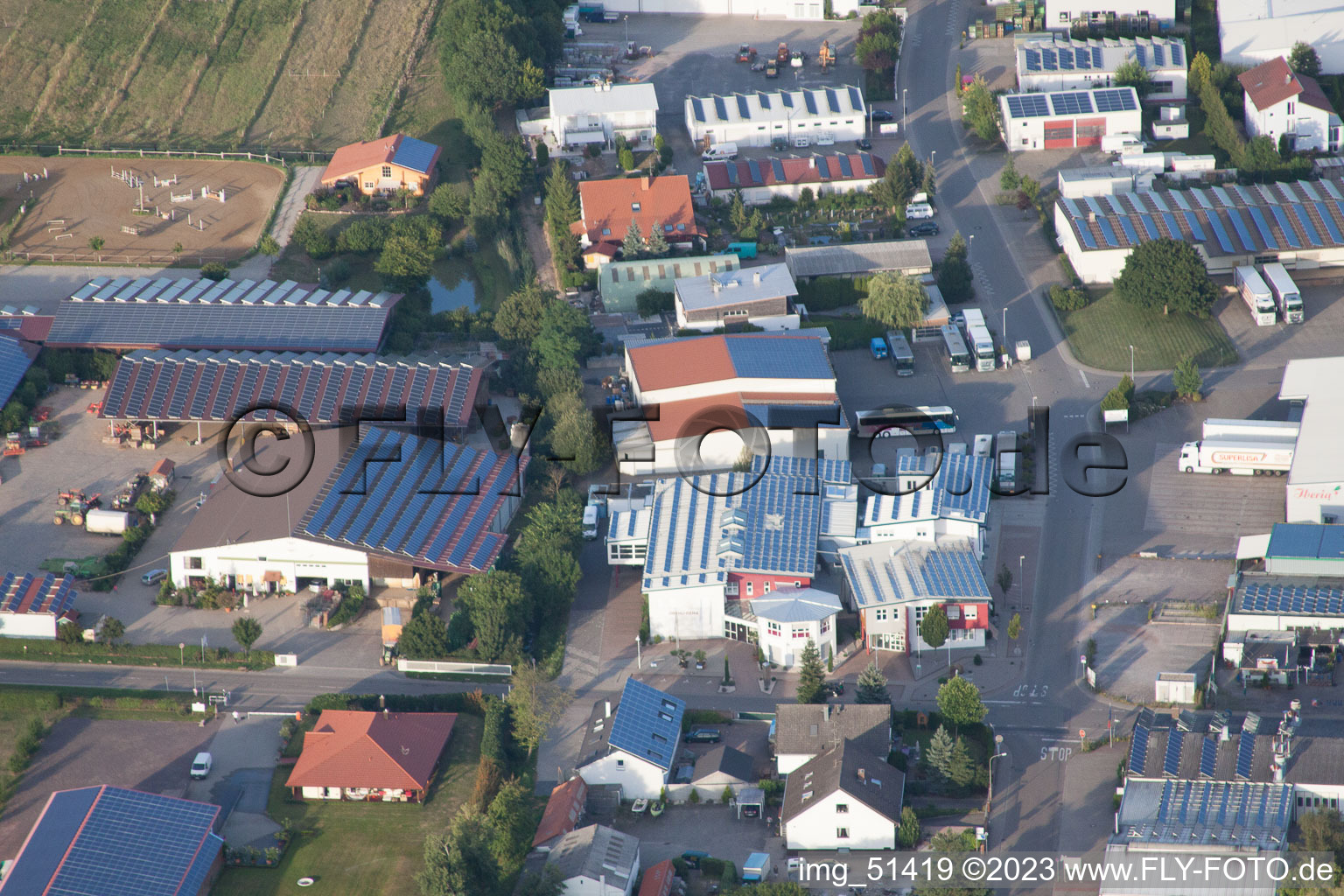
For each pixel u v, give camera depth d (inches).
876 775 7032.5
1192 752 7101.4
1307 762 6963.6
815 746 7263.8
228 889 6712.6
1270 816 6801.2
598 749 7234.3
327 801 7185.0
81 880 6446.9
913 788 7214.6
